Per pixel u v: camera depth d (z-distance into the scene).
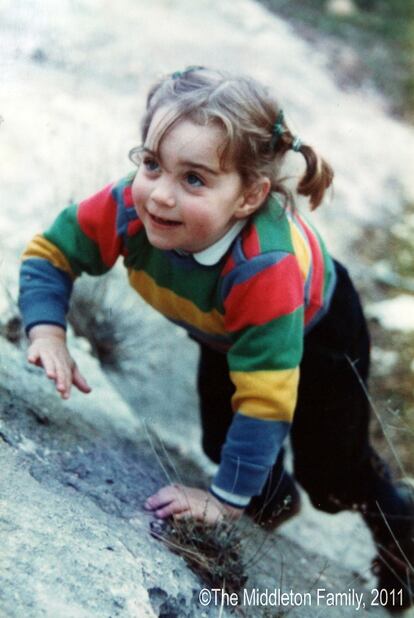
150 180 1.67
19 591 1.32
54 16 4.14
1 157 3.31
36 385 2.12
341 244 4.21
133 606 1.41
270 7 6.22
